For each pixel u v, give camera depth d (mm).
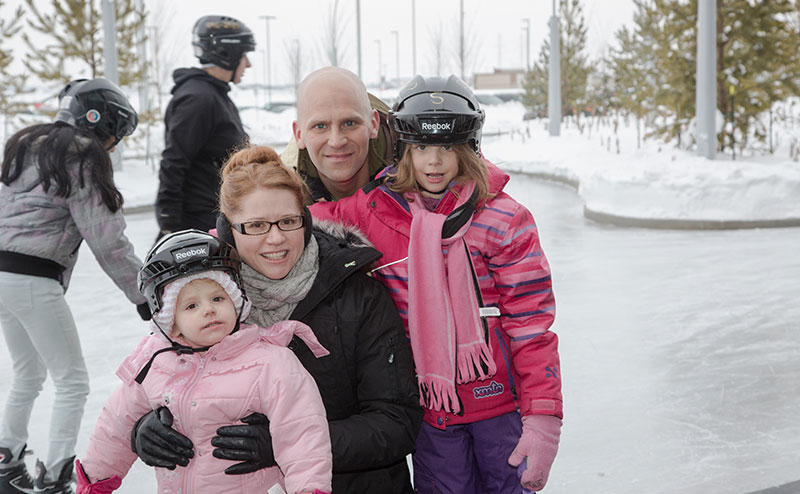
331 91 2215
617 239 10906
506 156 23547
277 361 1933
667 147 18531
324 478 1855
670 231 11594
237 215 1959
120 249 3609
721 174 12227
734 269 8664
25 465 3828
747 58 16906
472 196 2217
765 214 11758
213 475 1919
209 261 1909
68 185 3461
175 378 1948
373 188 2299
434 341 2152
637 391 5078
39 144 3477
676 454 4129
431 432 2318
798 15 21281
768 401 4855
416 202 2238
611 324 6621
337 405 2025
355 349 2021
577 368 5543
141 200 15250
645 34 23625
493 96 52781
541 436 2168
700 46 14859
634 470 3953
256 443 1875
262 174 1942
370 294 2041
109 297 8281
